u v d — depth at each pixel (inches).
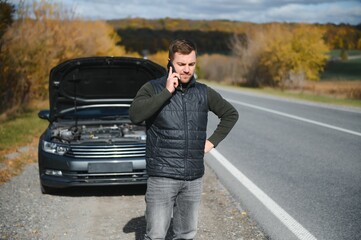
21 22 636.7
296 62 1610.5
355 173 285.3
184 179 120.3
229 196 233.9
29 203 219.3
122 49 1417.3
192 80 122.3
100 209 214.2
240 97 994.1
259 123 537.3
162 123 118.8
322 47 1628.9
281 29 1678.2
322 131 470.6
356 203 221.0
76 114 276.2
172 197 122.3
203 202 223.5
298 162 319.0
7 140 389.7
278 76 1636.3
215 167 304.0
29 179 267.9
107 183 230.4
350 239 172.7
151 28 6535.4
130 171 231.3
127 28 5900.6
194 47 118.2
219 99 127.0
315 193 238.8
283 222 192.4
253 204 219.1
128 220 197.2
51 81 256.1
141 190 251.3
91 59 261.3
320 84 1593.3
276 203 220.5
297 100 904.9
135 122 119.0
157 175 119.8
